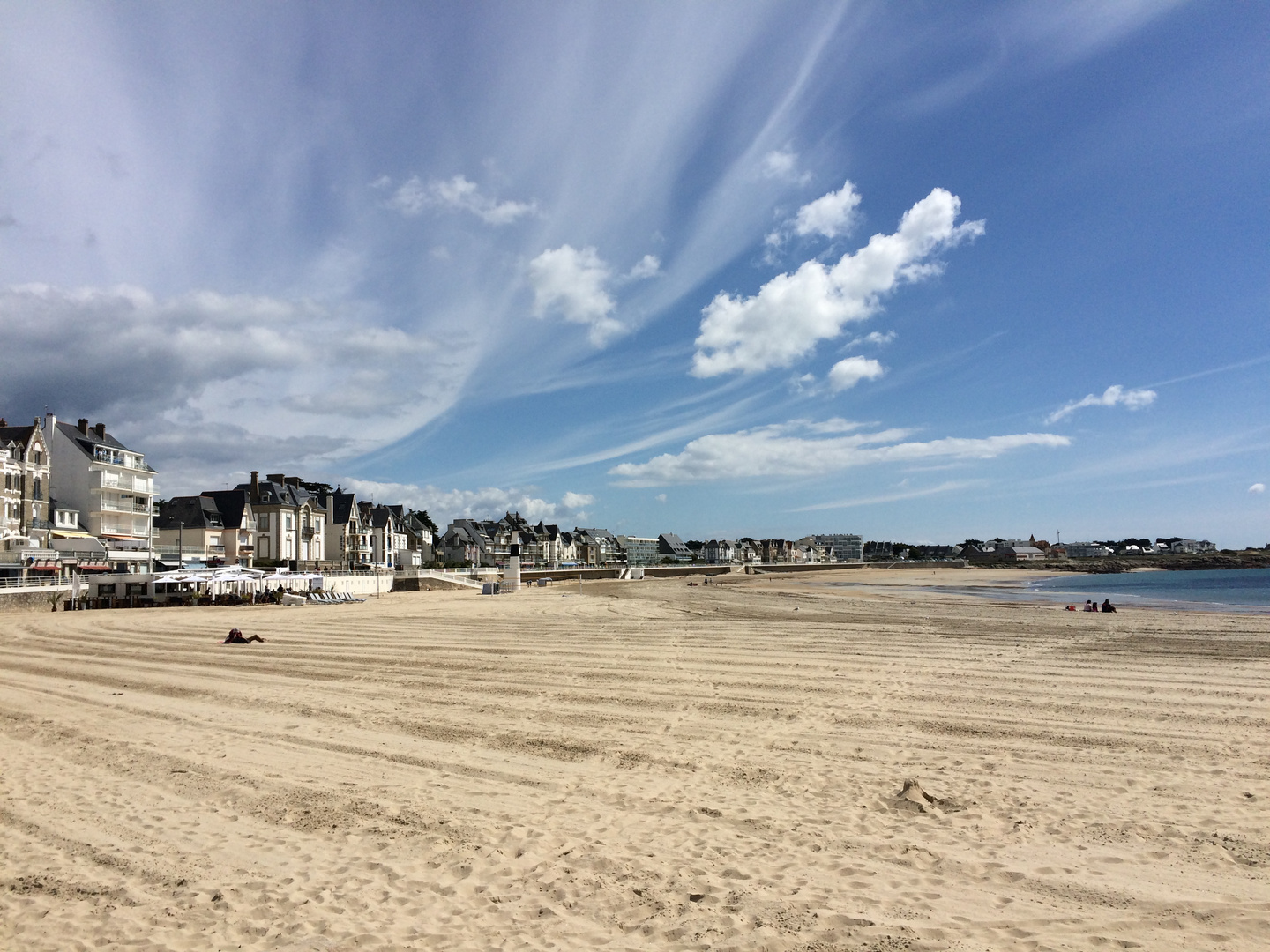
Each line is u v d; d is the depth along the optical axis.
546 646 23.16
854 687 15.40
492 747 11.12
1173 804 8.29
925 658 19.50
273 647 23.45
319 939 5.54
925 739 11.27
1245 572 154.25
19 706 14.12
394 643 24.59
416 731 12.09
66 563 52.34
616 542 199.62
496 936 5.59
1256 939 5.35
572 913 5.95
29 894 6.29
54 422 64.44
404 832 7.69
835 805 8.45
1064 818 7.93
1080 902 6.00
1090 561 197.38
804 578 115.50
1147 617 32.91
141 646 23.83
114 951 5.38
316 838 7.54
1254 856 6.83
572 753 10.76
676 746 11.07
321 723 12.70
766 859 6.98
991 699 14.00
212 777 9.57
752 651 21.36
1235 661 18.47
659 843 7.39
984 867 6.70
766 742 11.22
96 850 7.25
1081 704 13.45
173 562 68.94
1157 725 11.91
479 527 146.50
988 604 45.34
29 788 9.15
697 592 66.12
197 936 5.59
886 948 5.33
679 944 5.45
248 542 79.12
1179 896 6.05
